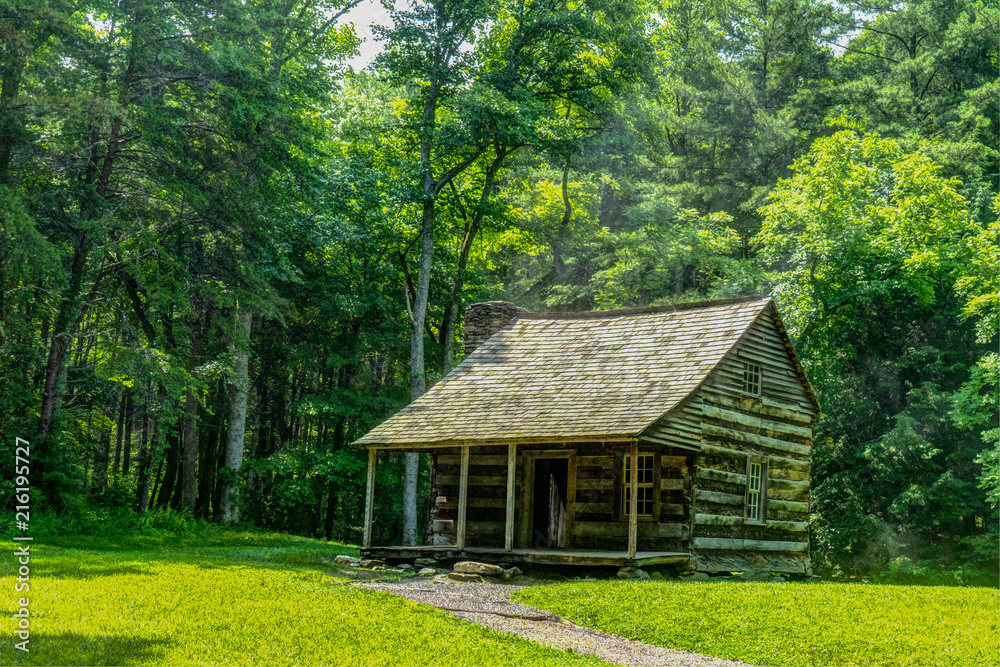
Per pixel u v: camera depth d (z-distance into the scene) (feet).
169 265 98.43
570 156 135.85
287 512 146.51
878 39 197.88
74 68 91.20
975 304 107.04
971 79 163.73
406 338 143.95
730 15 191.01
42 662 36.24
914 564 116.16
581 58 139.13
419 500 151.94
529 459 83.76
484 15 129.08
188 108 102.32
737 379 82.64
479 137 130.11
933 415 121.19
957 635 48.80
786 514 86.58
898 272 123.44
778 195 134.62
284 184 111.65
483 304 96.99
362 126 141.59
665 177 180.34
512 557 74.54
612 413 74.23
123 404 140.46
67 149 94.17
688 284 178.60
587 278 177.99
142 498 114.93
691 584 62.90
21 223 81.87
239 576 61.31
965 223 122.52
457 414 81.71
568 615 53.47
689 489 76.48
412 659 40.29
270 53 119.85
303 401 136.67
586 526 80.18
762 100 183.32
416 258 146.72
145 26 93.25
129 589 53.16
